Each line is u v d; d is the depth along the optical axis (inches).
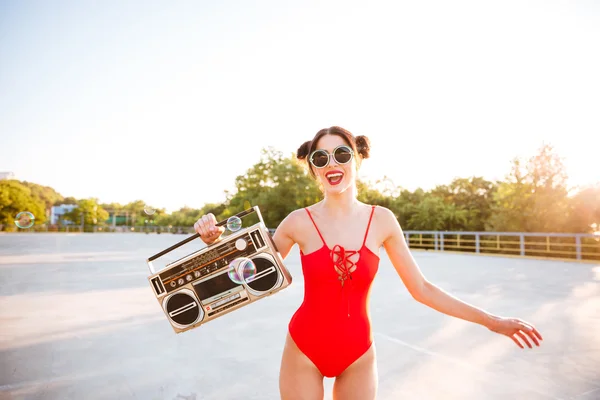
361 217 66.9
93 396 125.6
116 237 1695.4
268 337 191.5
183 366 151.9
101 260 590.2
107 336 193.5
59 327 209.8
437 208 1232.8
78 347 175.6
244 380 138.4
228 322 221.6
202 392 128.6
